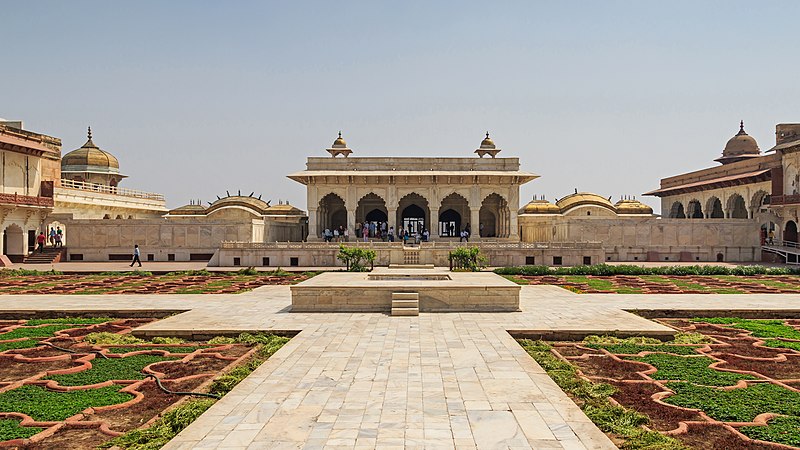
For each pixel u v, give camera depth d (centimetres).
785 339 1078
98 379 805
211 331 1112
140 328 1122
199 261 3309
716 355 948
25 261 3266
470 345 980
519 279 2245
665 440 564
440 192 3647
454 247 2944
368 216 4250
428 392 710
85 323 1274
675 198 4909
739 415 648
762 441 577
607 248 3369
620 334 1102
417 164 3759
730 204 4131
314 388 727
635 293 1762
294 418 618
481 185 3641
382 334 1077
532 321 1212
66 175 4816
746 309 1370
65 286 2011
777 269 2462
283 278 2320
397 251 2925
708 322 1276
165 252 3325
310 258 2942
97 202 4088
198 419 616
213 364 893
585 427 593
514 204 3638
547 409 647
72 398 718
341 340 1023
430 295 1359
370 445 545
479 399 682
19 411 666
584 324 1172
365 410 644
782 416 647
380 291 1362
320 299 1365
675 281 2170
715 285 2025
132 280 2253
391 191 3638
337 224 4262
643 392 738
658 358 923
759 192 3806
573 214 4200
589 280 2209
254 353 962
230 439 560
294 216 4347
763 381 788
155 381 793
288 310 1371
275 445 545
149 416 660
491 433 575
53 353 970
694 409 670
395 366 838
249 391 714
